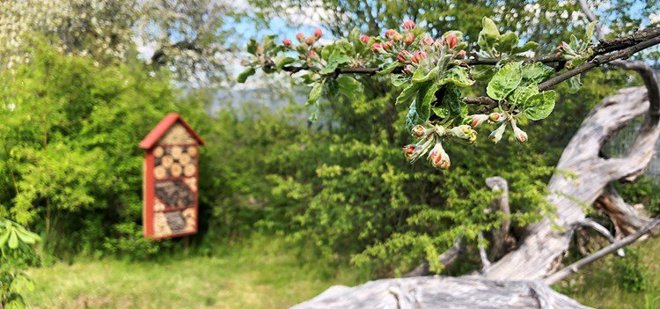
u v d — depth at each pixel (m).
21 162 6.67
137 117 7.04
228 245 7.75
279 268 6.75
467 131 0.59
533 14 5.25
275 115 7.88
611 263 5.91
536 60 0.80
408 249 6.20
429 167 5.76
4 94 6.68
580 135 5.72
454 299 2.71
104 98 7.11
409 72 0.68
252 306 5.50
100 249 7.07
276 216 7.91
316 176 6.98
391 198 5.77
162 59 11.66
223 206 7.87
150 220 6.81
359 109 5.49
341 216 5.84
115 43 10.80
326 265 6.63
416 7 5.57
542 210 5.14
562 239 5.05
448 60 0.62
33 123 6.62
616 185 6.94
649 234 6.27
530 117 0.62
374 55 1.10
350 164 6.42
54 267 6.43
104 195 7.01
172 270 6.66
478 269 5.81
